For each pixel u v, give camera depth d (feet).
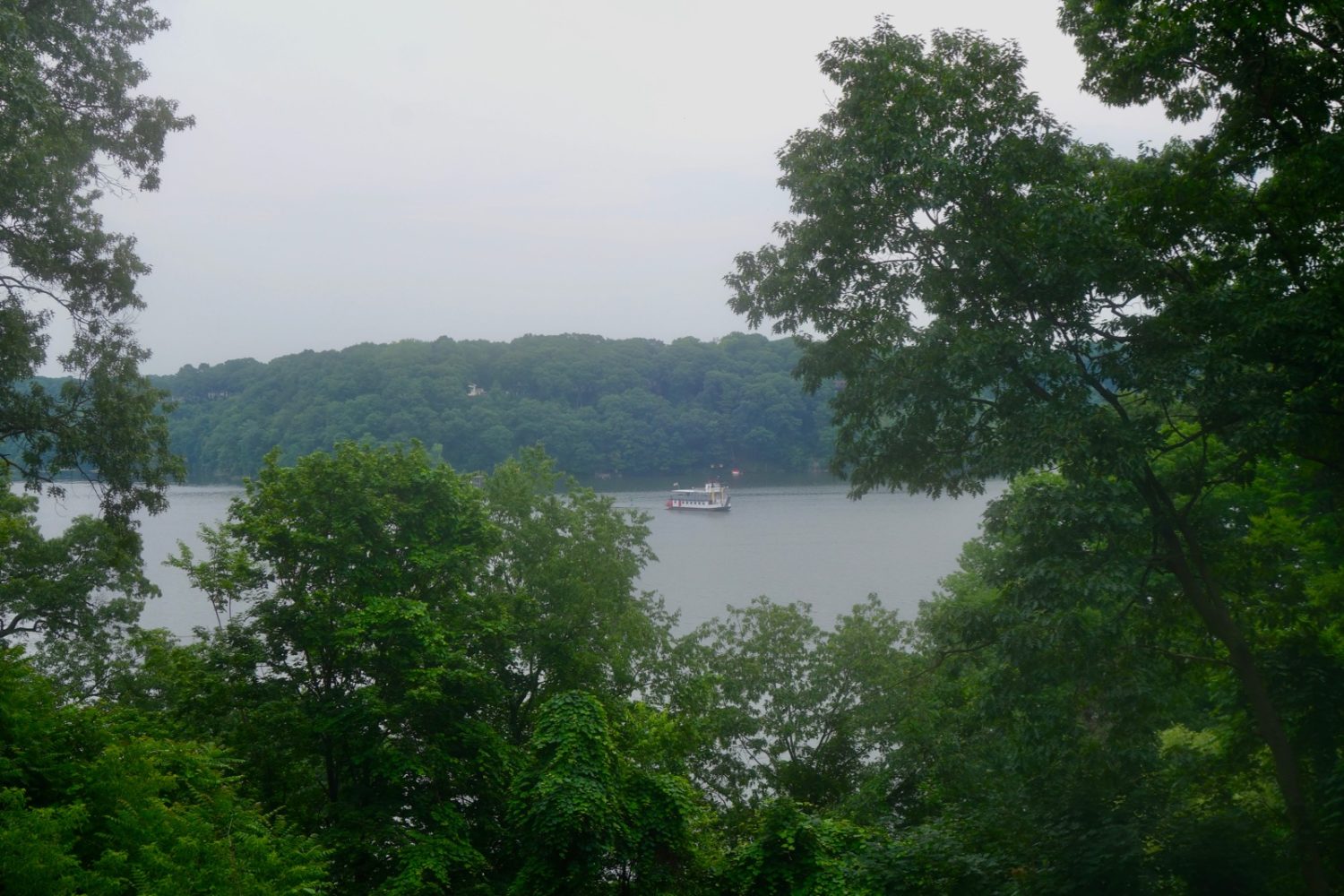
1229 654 60.80
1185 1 56.13
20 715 47.73
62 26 76.89
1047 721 60.54
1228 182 61.36
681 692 105.40
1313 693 57.11
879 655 107.55
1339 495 61.82
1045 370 57.36
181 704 74.02
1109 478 60.54
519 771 76.23
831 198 61.62
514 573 101.04
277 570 79.97
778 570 261.65
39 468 84.69
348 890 68.90
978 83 62.80
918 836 59.26
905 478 68.64
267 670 81.46
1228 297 56.24
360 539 79.05
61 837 41.22
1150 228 61.93
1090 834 56.13
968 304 64.28
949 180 59.36
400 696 76.07
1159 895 53.83
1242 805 59.77
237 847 45.19
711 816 80.48
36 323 81.71
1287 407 55.26
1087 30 61.36
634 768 58.44
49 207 75.15
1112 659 60.39
